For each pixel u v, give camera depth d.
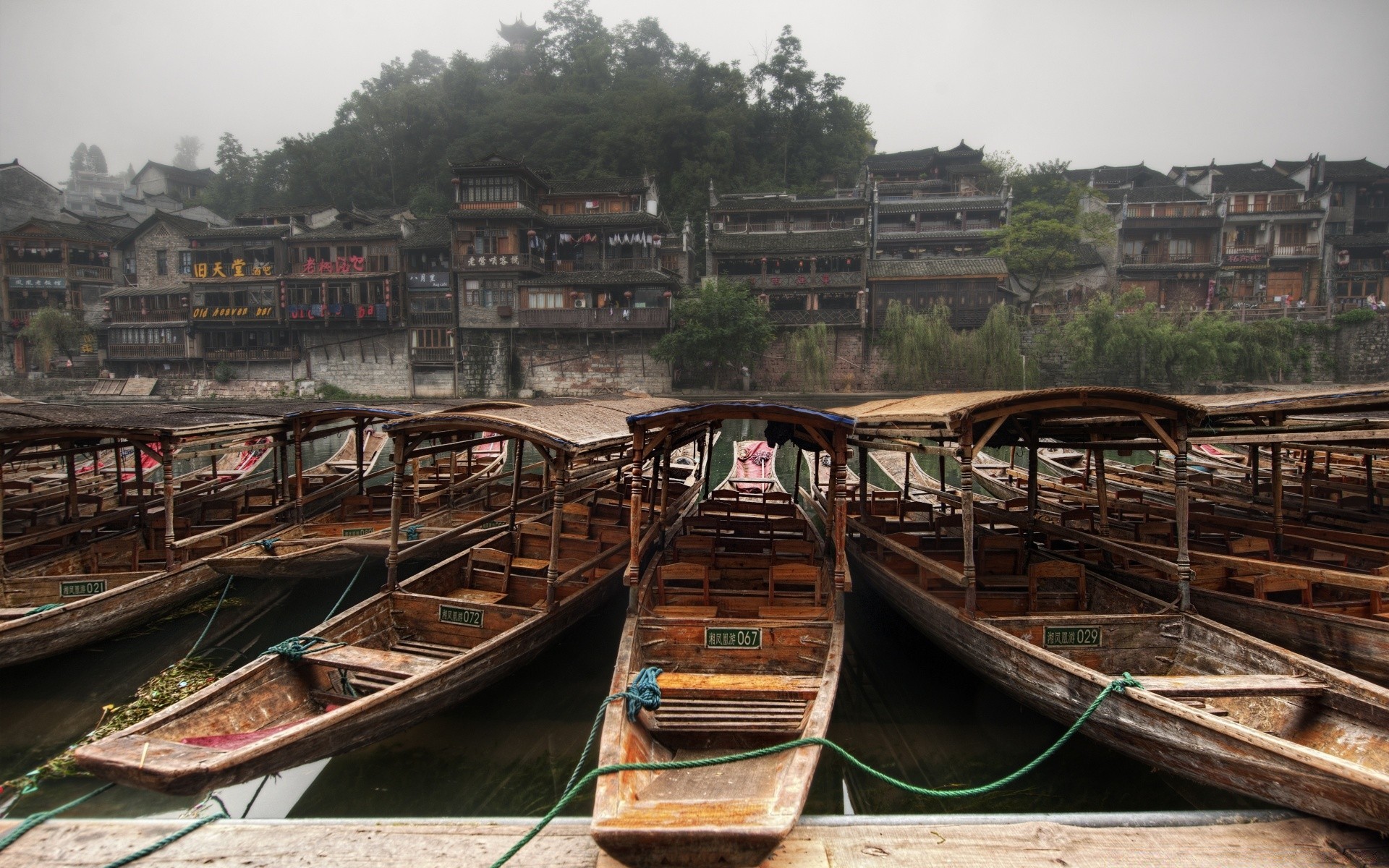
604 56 60.47
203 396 41.69
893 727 7.05
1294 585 7.65
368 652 6.33
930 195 45.00
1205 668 6.46
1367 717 4.98
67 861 4.24
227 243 41.03
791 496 13.03
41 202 54.28
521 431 7.68
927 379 35.00
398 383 40.34
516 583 8.74
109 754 4.50
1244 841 4.45
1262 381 33.09
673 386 38.31
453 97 57.09
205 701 5.38
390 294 38.81
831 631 6.84
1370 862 4.23
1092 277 40.69
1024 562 9.00
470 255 37.91
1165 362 33.03
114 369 42.50
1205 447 20.03
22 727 6.88
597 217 38.00
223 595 9.63
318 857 4.32
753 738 5.51
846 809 5.77
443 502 13.00
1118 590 7.80
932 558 9.23
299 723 5.55
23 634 7.03
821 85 55.50
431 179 53.28
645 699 5.32
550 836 4.55
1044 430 9.73
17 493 13.29
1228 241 41.09
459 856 4.36
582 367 39.16
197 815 5.65
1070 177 48.31
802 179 51.44
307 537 10.55
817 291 37.41
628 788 4.57
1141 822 4.64
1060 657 6.00
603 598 9.13
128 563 9.83
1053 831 4.56
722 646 6.86
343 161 54.22
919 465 19.16
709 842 3.82
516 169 37.03
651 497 10.59
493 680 6.79
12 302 43.78
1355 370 33.94
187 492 12.36
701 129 50.31
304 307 39.25
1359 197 42.25
